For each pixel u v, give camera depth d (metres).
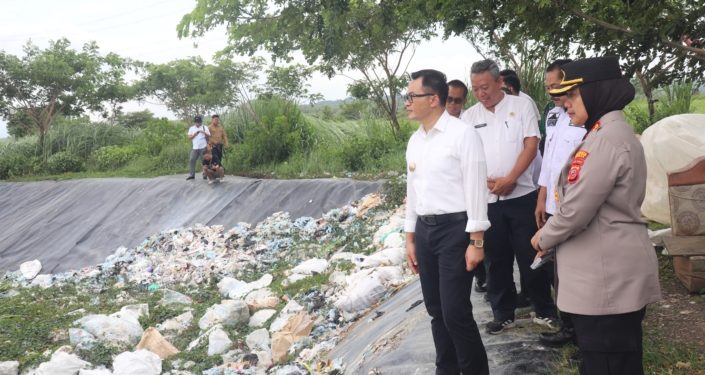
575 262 2.85
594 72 2.80
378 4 10.23
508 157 4.49
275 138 17.94
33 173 24.28
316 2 9.63
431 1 6.76
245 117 21.42
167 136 23.31
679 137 6.60
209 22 11.09
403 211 11.10
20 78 27.47
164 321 8.73
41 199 19.58
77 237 15.80
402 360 4.62
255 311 8.44
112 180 18.97
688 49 5.56
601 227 2.77
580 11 5.83
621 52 6.14
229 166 17.84
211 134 16.38
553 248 3.10
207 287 10.33
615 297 2.74
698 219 5.00
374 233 10.68
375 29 10.51
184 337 8.02
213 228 13.94
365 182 13.76
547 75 4.25
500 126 4.54
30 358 7.40
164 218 15.38
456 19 6.65
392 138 17.22
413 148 3.67
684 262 4.73
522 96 4.62
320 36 9.78
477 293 5.49
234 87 25.06
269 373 6.21
